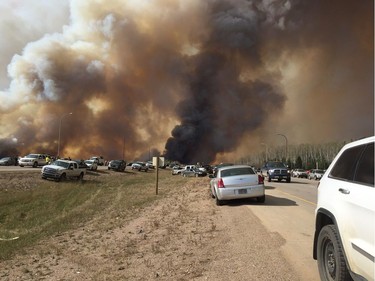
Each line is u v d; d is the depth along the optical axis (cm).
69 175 3597
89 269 739
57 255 909
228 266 644
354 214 409
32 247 1071
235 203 1513
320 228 527
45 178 3444
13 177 3347
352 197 418
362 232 388
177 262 700
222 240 845
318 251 509
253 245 778
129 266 712
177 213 1382
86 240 1071
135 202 2009
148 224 1209
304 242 791
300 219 1087
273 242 792
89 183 3619
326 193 497
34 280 702
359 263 393
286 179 3306
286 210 1281
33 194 2605
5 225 1755
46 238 1220
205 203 1586
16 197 2438
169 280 599
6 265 858
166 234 990
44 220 1788
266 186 2592
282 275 577
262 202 1508
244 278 575
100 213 1778
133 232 1100
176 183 3525
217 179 1496
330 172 514
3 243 1227
